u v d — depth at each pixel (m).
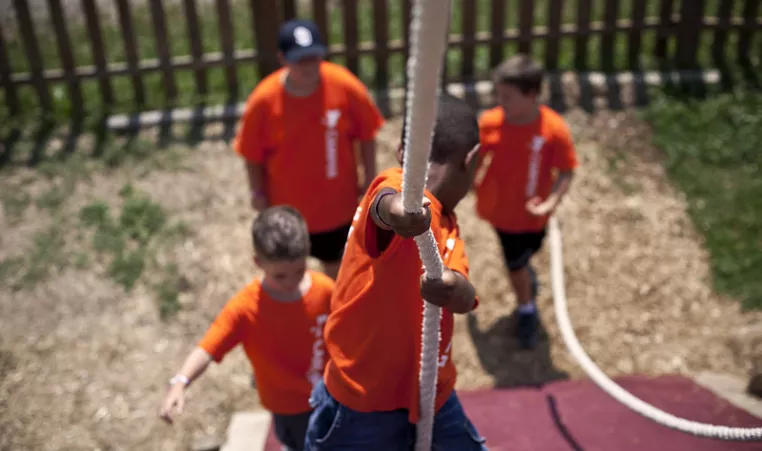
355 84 4.36
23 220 5.87
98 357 5.00
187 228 5.83
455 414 2.44
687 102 6.89
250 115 4.30
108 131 6.59
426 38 1.23
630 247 5.80
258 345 3.22
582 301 5.46
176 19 8.34
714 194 6.11
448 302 1.92
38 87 6.72
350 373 2.24
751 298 5.38
